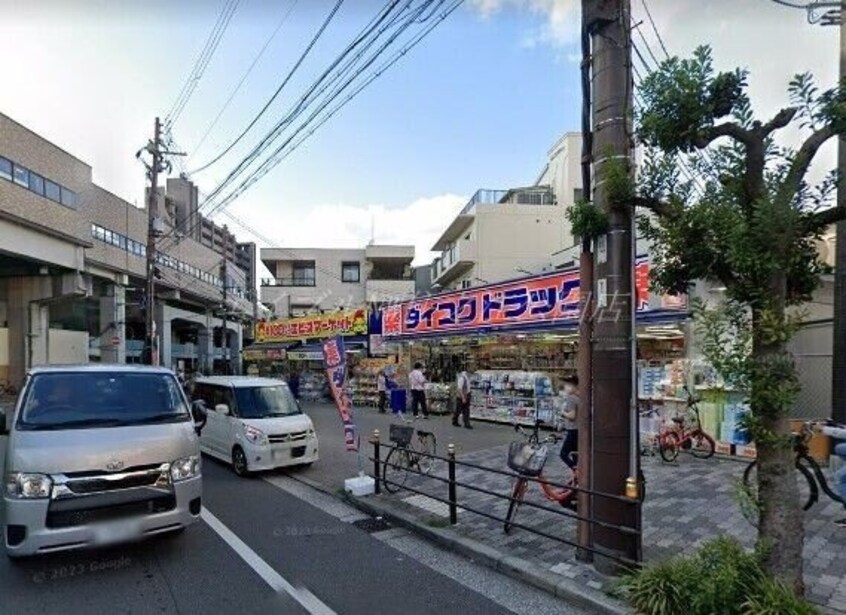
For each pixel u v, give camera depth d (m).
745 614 3.34
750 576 3.53
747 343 3.55
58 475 4.48
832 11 8.55
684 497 6.66
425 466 8.56
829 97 3.22
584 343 4.93
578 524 4.85
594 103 4.82
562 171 30.64
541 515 6.22
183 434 5.32
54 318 37.19
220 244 65.38
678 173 3.96
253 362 31.56
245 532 5.96
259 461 8.83
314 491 8.03
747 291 3.48
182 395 6.12
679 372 9.92
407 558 5.17
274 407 9.92
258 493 7.89
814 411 10.13
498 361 17.08
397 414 17.44
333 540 5.70
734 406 9.02
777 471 3.56
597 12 4.72
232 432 9.43
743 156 3.59
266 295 45.72
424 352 20.56
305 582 4.58
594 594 4.10
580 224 4.62
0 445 11.12
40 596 4.27
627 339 4.55
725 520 5.75
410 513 6.37
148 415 5.56
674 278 4.04
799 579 3.53
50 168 27.41
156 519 4.77
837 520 5.71
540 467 5.90
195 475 5.20
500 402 14.52
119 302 37.59
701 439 9.17
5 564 4.89
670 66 3.64
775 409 3.39
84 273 32.41
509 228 29.06
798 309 3.84
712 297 5.40
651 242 4.64
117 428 5.12
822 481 5.94
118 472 4.67
